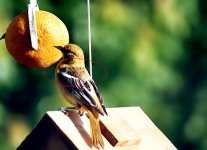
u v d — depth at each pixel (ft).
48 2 52.39
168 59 53.57
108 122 32.53
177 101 54.85
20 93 52.13
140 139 32.94
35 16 31.81
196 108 55.57
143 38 52.42
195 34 55.67
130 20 52.37
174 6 53.98
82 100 32.04
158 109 53.42
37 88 52.34
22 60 32.14
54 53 32.09
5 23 50.31
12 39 31.86
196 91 55.83
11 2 50.98
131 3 52.95
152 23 53.06
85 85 32.48
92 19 51.72
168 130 54.60
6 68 51.29
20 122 52.11
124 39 51.80
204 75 56.08
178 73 54.54
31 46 31.63
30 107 52.13
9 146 51.65
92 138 31.30
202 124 55.62
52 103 51.72
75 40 51.57
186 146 55.57
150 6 53.26
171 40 53.62
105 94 51.01
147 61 52.21
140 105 52.21
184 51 54.95
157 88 52.95
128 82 51.57
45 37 31.71
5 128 51.83
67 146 31.01
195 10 55.47
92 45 51.37
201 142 55.62
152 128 34.24
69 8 52.29
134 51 51.85
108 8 52.13
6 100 52.01
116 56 51.55
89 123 31.94
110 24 51.85
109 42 51.49
